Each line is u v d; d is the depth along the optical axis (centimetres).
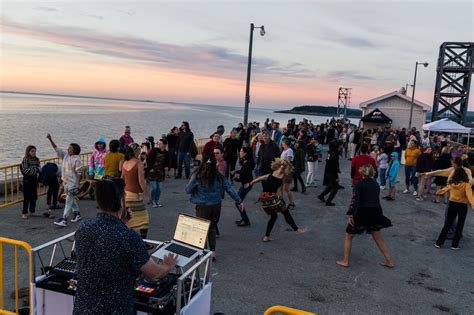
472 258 706
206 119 13175
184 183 1287
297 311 291
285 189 1007
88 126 7019
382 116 3192
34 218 836
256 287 552
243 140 1659
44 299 363
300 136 1424
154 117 13062
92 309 252
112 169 825
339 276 604
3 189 1120
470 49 3344
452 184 727
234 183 1304
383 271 631
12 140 4228
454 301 539
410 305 522
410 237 818
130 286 265
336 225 880
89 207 930
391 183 1153
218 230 781
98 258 249
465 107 3431
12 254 632
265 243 739
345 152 2252
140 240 266
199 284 394
